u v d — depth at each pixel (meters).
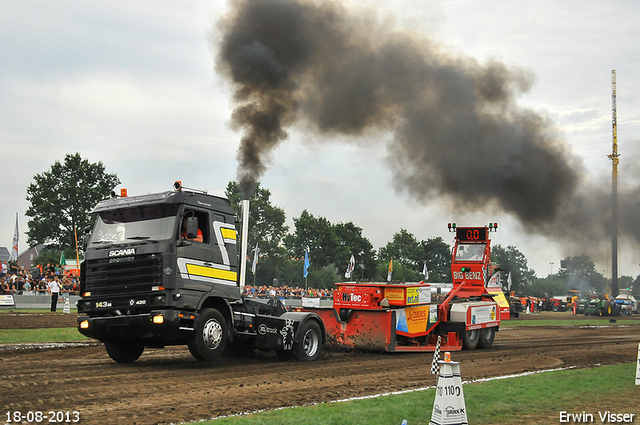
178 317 11.66
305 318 14.64
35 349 15.27
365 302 16.78
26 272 39.72
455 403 6.75
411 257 94.38
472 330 18.81
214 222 12.82
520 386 10.77
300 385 10.55
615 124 68.06
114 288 11.98
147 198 12.34
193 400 8.92
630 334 26.12
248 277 68.56
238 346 14.85
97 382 10.26
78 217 71.50
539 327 31.03
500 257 123.31
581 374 12.45
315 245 76.88
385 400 9.12
